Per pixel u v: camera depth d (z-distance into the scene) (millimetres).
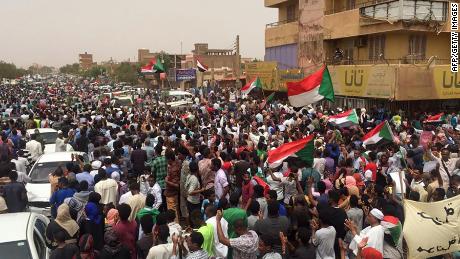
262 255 7617
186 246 7125
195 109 27516
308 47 37594
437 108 28750
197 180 11172
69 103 40781
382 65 27312
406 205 7574
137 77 102375
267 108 27578
